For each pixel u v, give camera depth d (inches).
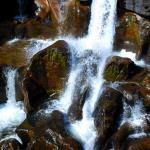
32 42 881.5
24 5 963.3
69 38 875.4
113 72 738.8
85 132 675.4
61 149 642.2
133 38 808.3
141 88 705.6
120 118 678.5
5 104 783.1
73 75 758.5
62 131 666.8
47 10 919.7
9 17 960.9
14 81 783.1
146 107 687.1
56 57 754.8
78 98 717.3
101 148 645.3
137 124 666.2
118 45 826.2
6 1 967.0
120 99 687.7
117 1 807.1
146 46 787.4
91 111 705.6
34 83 745.6
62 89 760.3
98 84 737.6
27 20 938.1
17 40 896.3
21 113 757.3
